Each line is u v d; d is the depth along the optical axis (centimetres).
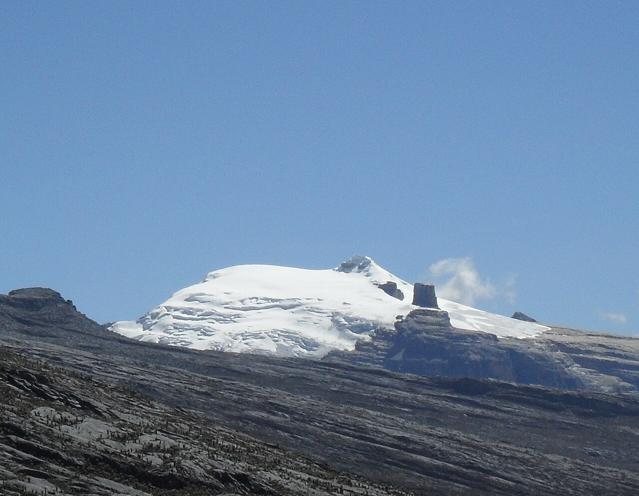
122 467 16612
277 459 19962
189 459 17462
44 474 15575
